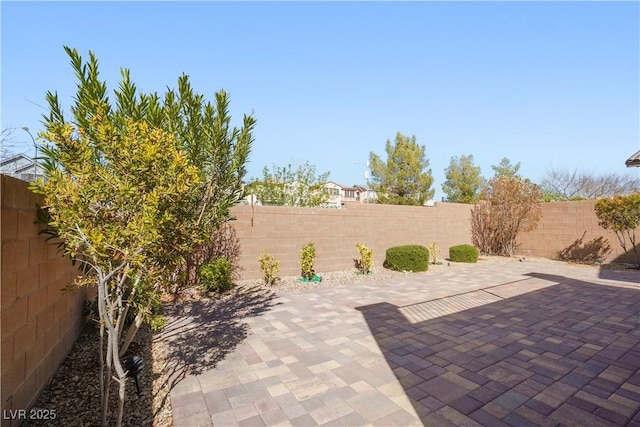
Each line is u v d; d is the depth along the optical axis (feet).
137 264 7.45
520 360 13.08
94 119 8.28
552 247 44.19
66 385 10.55
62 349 11.90
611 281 29.32
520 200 44.11
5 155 30.27
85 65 11.09
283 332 16.16
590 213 40.60
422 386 10.98
